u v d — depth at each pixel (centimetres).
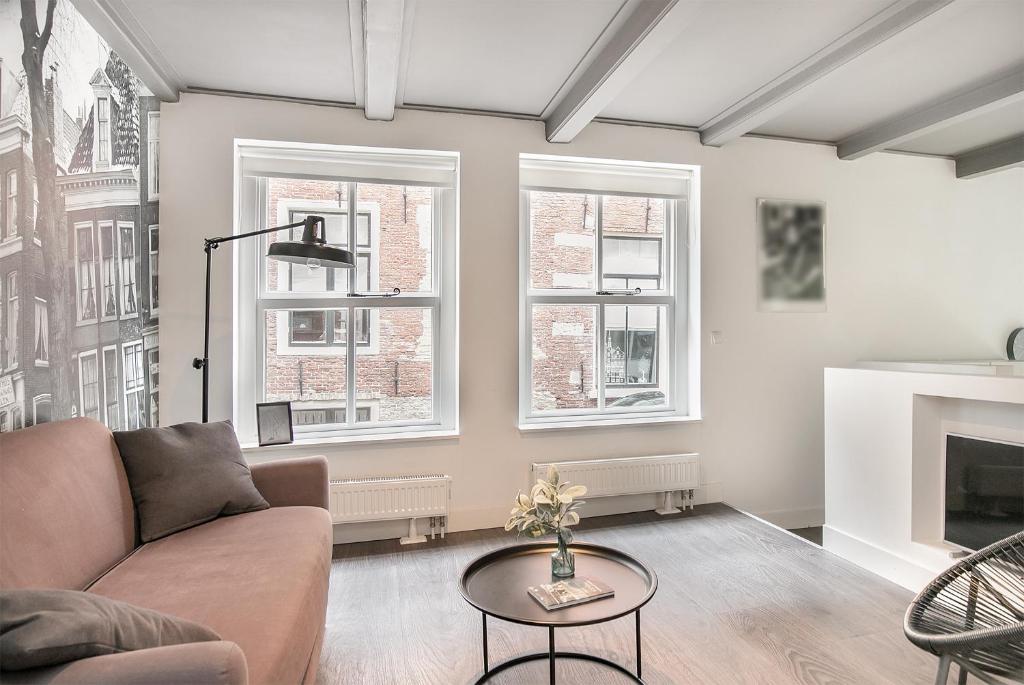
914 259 431
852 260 418
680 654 206
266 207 338
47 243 201
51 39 205
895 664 199
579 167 381
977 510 247
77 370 220
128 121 270
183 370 307
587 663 202
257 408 312
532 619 153
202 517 210
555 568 180
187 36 259
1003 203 449
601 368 390
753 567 285
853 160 418
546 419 378
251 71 292
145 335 287
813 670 196
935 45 277
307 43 265
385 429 354
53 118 207
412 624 230
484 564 194
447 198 361
